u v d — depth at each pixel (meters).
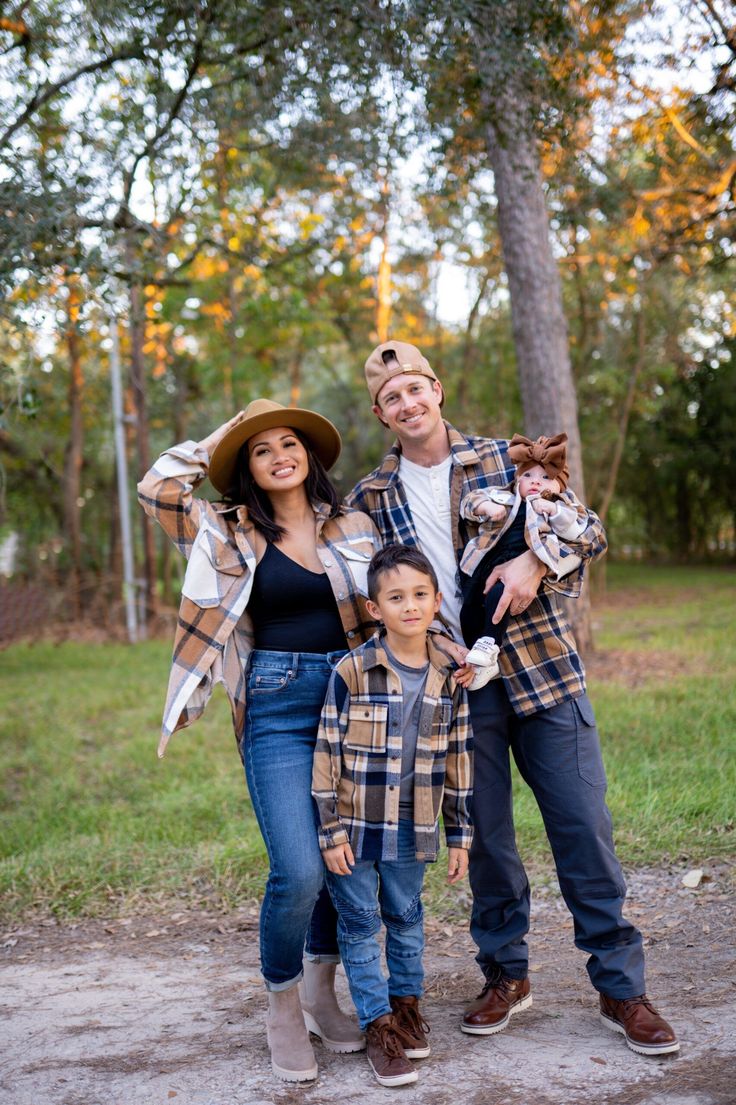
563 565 2.82
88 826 5.52
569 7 5.81
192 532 2.92
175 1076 2.76
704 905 3.90
